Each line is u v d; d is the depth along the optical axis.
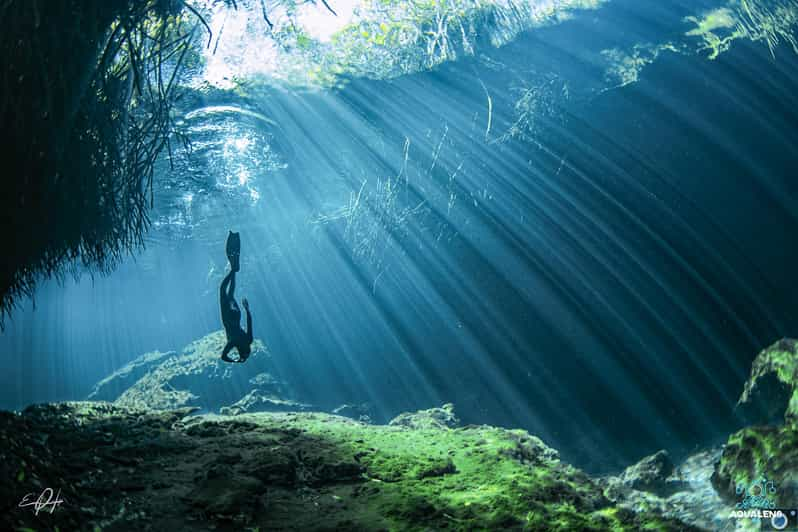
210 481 4.42
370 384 13.19
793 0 8.17
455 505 4.30
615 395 9.74
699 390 9.04
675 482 6.23
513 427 10.66
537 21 9.81
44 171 4.50
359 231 12.55
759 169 8.84
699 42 8.88
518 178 10.16
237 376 12.69
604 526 4.00
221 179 10.66
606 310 9.89
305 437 6.05
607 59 9.36
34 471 3.95
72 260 5.54
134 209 5.53
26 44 3.90
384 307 13.01
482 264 11.10
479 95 10.02
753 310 8.89
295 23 9.34
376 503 4.39
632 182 9.40
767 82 8.51
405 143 10.91
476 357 11.53
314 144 11.46
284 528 3.93
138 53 4.41
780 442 5.09
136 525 3.79
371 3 10.02
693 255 9.24
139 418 6.29
